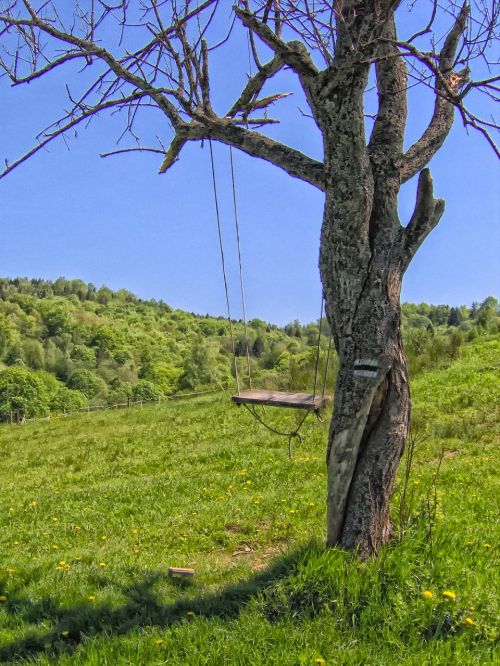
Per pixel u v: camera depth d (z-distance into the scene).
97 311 180.12
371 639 5.45
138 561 8.45
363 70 6.06
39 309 150.38
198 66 6.91
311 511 9.84
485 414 15.54
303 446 14.95
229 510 10.30
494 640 5.34
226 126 6.91
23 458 19.88
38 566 8.33
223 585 7.12
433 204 6.34
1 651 6.07
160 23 6.59
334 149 6.24
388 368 6.19
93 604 6.86
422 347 25.92
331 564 6.09
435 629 5.51
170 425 21.45
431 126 6.92
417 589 5.89
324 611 5.76
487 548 6.96
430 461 12.45
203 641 5.57
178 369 107.75
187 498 11.63
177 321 182.62
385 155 6.50
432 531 6.82
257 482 12.18
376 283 6.25
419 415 16.58
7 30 6.68
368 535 6.28
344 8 6.05
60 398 79.69
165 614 6.46
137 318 175.12
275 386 25.72
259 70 7.16
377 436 6.27
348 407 6.24
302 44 6.49
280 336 140.38
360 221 6.25
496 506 8.85
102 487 13.47
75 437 22.73
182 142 7.24
